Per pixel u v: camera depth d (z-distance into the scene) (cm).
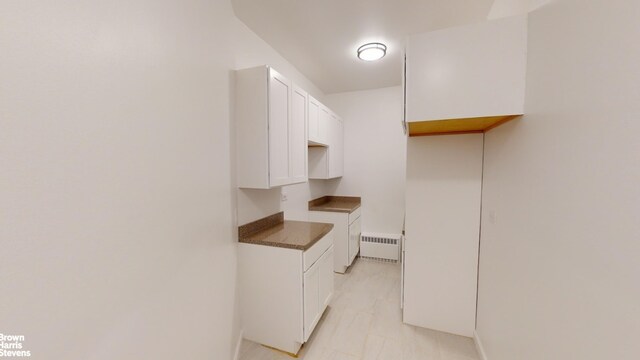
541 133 102
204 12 144
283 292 180
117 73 91
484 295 174
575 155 80
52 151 72
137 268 100
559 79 90
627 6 61
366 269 333
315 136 273
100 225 85
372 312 231
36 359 69
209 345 149
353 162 384
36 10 68
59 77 74
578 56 79
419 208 202
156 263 109
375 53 244
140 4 101
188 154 130
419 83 138
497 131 153
